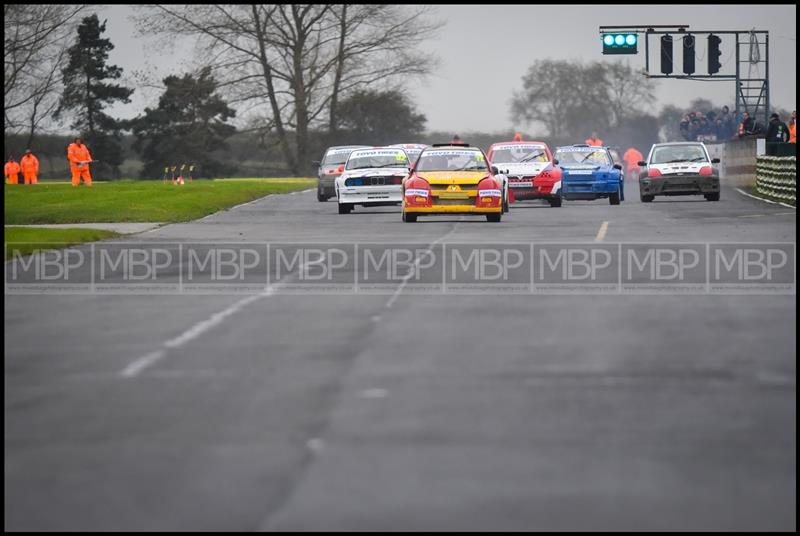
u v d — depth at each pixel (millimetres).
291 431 32594
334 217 137125
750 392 37094
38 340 48969
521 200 170500
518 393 37156
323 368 41469
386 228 113062
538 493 26797
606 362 42125
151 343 47469
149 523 24859
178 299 61344
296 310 56250
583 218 126188
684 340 46656
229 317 54312
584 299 59250
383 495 26656
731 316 53156
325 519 24984
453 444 31016
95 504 26312
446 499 26359
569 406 35312
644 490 27000
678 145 168500
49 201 161125
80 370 42031
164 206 148125
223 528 24438
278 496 26641
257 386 38594
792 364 41469
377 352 44500
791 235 98125
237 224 123625
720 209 141625
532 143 157625
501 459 29562
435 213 121688
